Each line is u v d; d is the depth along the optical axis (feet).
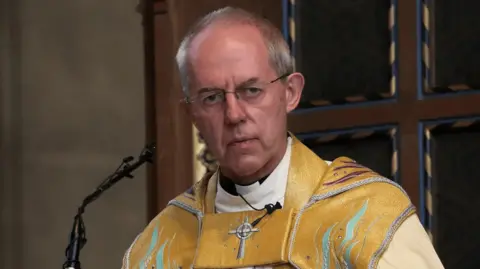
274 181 26.66
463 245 38.29
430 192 39.29
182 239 28.19
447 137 39.24
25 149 54.19
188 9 47.14
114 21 52.19
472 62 38.96
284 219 25.81
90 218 52.19
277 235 25.55
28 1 54.65
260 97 25.41
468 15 39.27
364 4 42.09
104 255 51.62
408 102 40.40
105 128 52.21
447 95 39.42
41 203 53.67
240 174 26.17
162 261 28.17
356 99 41.86
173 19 47.39
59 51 53.78
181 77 26.27
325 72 42.86
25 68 54.49
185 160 46.24
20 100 54.44
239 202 27.02
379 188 26.13
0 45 54.75
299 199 26.27
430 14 40.14
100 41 52.65
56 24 53.98
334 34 42.80
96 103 52.54
